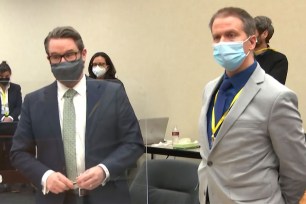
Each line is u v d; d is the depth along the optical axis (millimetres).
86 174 1213
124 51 5082
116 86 1372
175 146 3383
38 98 1319
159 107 4809
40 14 5758
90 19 5367
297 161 1362
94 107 1316
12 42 6008
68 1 5535
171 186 1874
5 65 2836
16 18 5945
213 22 1457
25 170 1264
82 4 5418
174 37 4641
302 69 3766
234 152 1371
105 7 5215
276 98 1318
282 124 1322
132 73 5016
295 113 1344
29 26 5840
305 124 3754
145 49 4895
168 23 4680
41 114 1299
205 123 1521
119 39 5117
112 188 1267
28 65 5855
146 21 4863
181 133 4629
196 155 3213
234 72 1446
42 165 1278
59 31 1344
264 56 2773
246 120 1349
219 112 1460
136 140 1341
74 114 1310
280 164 1393
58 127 1290
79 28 5473
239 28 1401
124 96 1371
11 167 1272
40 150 1295
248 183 1366
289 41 3834
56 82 1343
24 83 1482
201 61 4441
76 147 1284
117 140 1335
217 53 1429
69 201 1233
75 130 1294
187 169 1870
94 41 5359
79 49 1357
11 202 1253
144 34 4891
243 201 1372
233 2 4160
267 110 1330
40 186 1238
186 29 4539
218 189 1424
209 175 1457
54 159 1281
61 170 1276
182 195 1832
